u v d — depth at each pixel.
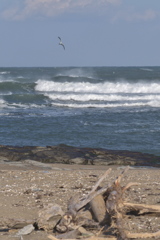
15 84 125.19
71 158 42.16
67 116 78.75
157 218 17.31
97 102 103.56
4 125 68.06
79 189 23.62
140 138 58.09
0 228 16.41
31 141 56.56
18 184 25.41
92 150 45.88
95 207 15.57
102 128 65.94
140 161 42.16
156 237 14.73
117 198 15.16
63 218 15.53
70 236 14.73
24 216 17.95
